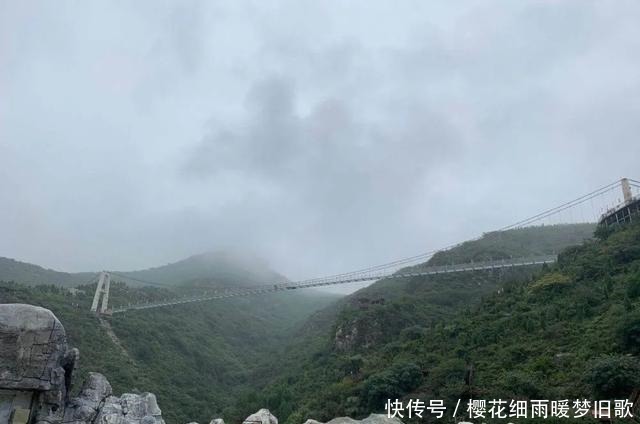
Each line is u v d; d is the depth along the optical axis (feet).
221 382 374.63
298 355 380.17
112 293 469.98
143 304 454.40
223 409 285.84
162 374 326.85
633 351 143.74
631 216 275.18
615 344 150.51
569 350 164.76
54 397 68.23
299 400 242.99
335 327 338.95
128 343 353.72
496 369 171.63
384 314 315.78
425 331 268.82
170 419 266.16
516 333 196.65
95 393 78.23
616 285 199.93
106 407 77.56
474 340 206.90
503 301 244.83
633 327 145.48
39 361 66.33
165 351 372.79
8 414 65.41
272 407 248.93
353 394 204.23
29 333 66.18
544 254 408.87
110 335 352.49
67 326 326.85
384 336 303.07
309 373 291.79
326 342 343.87
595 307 189.57
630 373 125.18
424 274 396.98
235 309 593.42
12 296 332.19
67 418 71.41
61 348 68.69
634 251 222.69
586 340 164.96
